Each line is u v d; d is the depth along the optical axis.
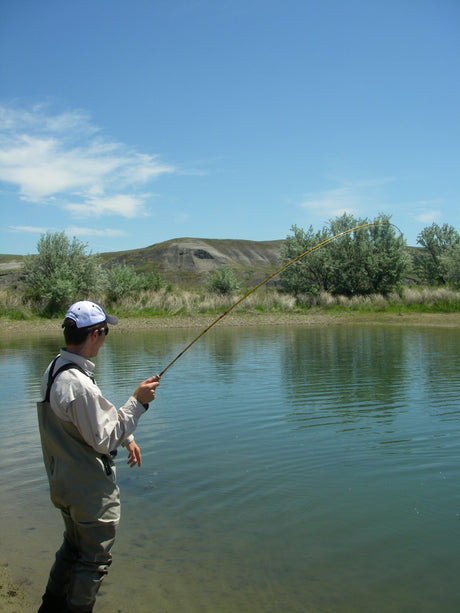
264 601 3.31
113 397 8.74
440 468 5.34
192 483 5.11
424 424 6.91
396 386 9.32
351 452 5.88
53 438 3.06
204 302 31.81
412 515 4.36
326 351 14.38
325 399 8.44
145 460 5.79
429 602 3.27
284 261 37.53
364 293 36.06
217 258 79.12
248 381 10.05
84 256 32.72
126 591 3.45
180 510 4.54
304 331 21.02
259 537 4.07
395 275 35.19
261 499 4.72
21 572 3.72
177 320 27.14
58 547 4.04
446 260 35.06
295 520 4.32
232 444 6.26
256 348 15.28
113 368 11.74
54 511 4.62
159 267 76.31
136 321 26.78
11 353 14.98
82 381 3.00
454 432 6.53
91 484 3.06
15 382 10.41
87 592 3.04
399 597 3.32
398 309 30.67
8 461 5.81
